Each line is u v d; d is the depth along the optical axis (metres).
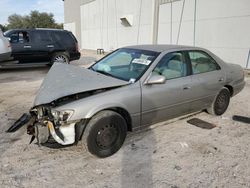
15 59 10.54
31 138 3.68
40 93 3.45
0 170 3.15
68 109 3.13
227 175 3.19
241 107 6.06
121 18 19.92
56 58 11.66
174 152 3.72
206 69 4.82
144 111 3.81
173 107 4.23
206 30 12.77
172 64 4.20
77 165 3.32
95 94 3.41
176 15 14.60
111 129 3.51
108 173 3.17
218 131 4.53
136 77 3.82
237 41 11.31
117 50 4.85
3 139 4.01
